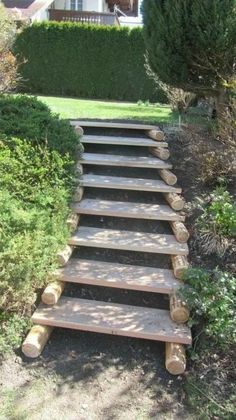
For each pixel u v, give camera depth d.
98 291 3.50
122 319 3.13
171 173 4.54
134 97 12.34
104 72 12.38
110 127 5.59
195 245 3.74
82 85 12.63
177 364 2.80
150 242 3.75
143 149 5.28
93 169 4.90
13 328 2.98
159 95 12.09
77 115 6.73
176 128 5.55
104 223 4.16
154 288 3.30
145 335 2.97
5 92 7.25
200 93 5.14
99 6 19.73
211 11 4.38
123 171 4.87
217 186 4.31
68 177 4.15
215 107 5.25
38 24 12.38
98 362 2.94
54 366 2.88
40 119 4.73
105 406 2.64
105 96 12.59
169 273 3.52
